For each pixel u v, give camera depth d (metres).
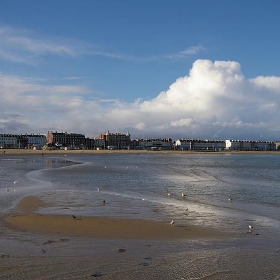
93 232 14.10
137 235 13.76
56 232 13.98
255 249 11.79
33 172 49.09
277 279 8.97
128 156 143.75
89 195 25.41
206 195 26.67
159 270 9.50
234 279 8.95
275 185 34.53
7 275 8.98
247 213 19.22
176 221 16.55
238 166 73.94
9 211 18.70
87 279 8.80
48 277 8.87
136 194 26.73
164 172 52.22
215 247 12.10
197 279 8.93
